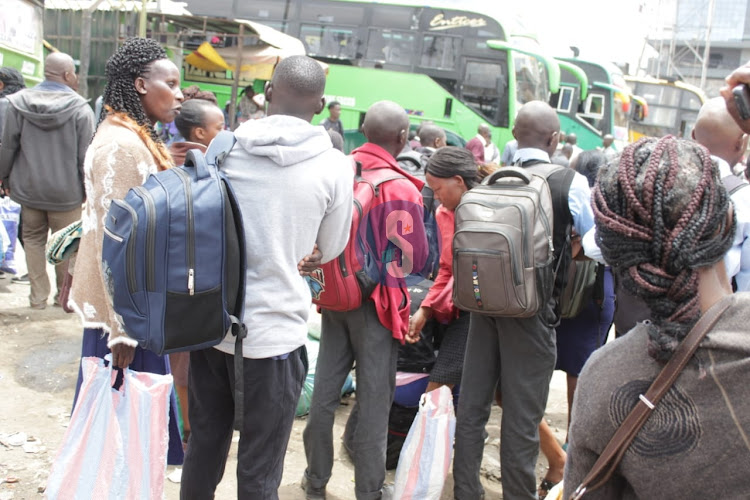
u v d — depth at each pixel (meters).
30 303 5.27
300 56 2.24
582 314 3.67
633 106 20.53
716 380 1.07
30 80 7.43
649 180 1.12
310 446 3.10
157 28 11.41
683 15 50.88
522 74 14.83
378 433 2.95
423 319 3.43
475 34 14.56
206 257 1.91
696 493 1.10
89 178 2.49
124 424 2.40
